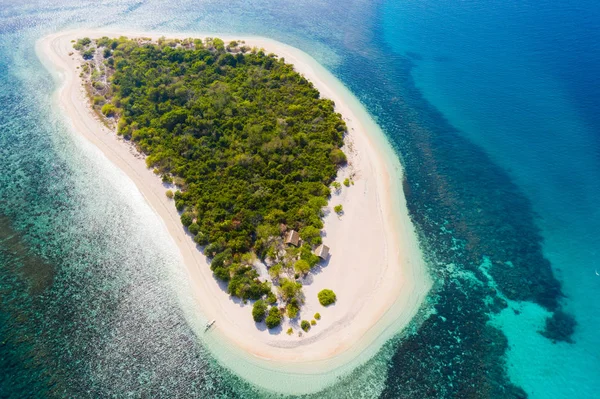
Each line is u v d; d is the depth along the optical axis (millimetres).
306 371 58188
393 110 114438
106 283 66625
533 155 100625
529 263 75812
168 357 58406
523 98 121312
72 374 56031
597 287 72188
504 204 87438
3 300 63906
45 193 81875
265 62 122188
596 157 99750
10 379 55125
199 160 86250
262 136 91500
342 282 68812
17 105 104875
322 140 94312
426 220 82750
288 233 73062
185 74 114688
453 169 95812
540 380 59562
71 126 98500
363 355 60562
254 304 63344
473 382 58969
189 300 64750
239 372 57469
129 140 94375
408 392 57531
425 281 71625
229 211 76125
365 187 87250
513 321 66562
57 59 124000
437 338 63719
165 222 76062
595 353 62812
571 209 86688
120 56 122062
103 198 80938
